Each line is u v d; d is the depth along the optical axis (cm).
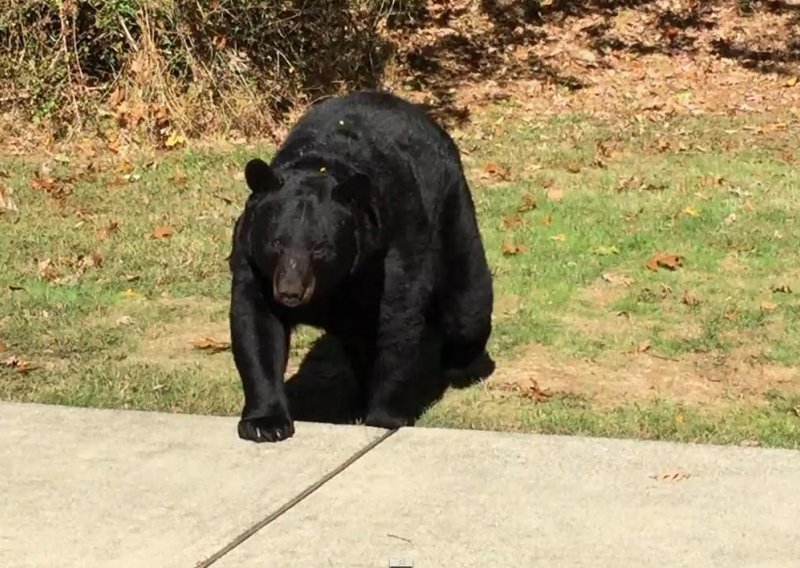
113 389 816
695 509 614
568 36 2005
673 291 1039
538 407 806
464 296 798
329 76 1691
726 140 1550
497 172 1386
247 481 643
